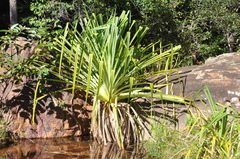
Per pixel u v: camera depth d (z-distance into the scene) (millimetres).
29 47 4559
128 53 4102
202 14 8617
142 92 4543
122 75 4152
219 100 4258
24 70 4293
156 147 3816
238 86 4266
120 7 9242
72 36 4516
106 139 4297
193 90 4430
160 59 4500
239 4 8461
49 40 4504
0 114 4320
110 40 4297
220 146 3328
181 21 8812
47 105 4449
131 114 4520
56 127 4445
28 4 9297
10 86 4422
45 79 4262
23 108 4348
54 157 3551
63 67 4637
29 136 4316
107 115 4328
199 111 4242
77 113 4609
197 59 8984
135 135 4285
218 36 9203
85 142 4250
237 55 5156
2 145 3953
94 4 8531
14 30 4402
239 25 8289
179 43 8531
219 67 4711
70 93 4613
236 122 3811
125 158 3588
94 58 4086
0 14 10141
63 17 8383
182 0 8938
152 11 8688
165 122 4340
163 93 4547
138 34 4934
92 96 4793
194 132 3945
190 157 3375
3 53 4445
